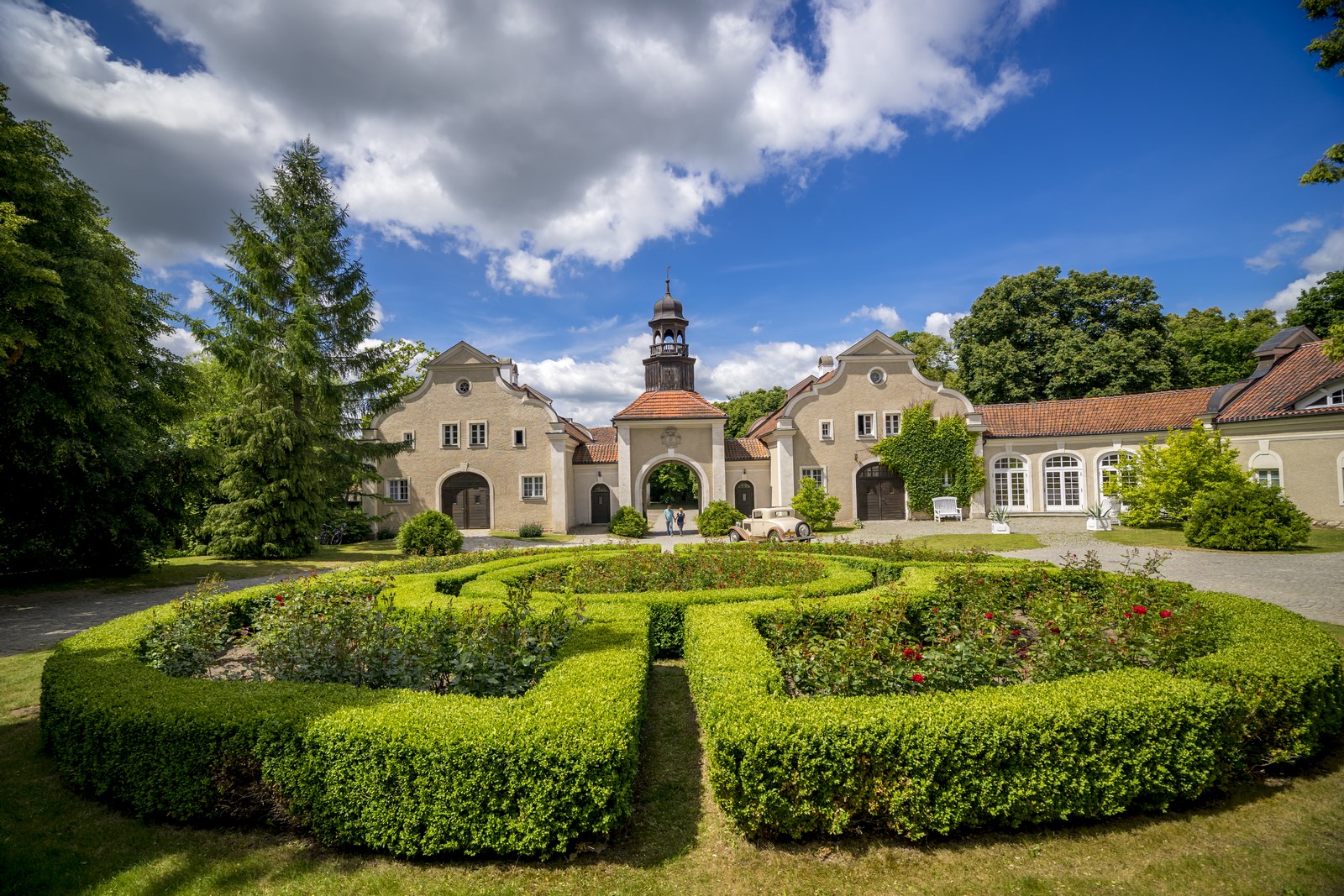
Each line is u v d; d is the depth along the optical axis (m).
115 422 14.91
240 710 4.53
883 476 30.34
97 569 16.92
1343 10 11.43
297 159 22.22
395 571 12.27
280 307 21.84
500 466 29.88
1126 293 34.47
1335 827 4.16
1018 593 8.50
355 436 24.98
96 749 4.64
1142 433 27.17
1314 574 12.70
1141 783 4.25
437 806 3.95
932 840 4.11
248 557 20.00
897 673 4.97
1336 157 11.55
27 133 12.05
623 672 5.28
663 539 27.27
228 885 3.79
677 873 3.85
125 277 16.14
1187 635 5.68
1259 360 25.70
